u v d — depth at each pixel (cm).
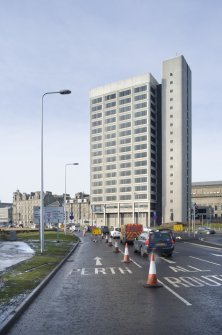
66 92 3123
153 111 16738
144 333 763
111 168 17312
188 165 16300
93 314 932
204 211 16638
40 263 2075
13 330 801
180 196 15562
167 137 16112
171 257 2514
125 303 1050
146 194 16050
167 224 13912
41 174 2994
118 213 16825
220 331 772
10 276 1542
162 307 994
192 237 6228
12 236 4741
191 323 834
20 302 1023
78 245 4134
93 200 17875
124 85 17138
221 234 8331
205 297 1116
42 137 3072
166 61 16412
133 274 1666
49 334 769
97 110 18025
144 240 2616
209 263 2095
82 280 1509
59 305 1043
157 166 16675
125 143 16912
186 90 16525
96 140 17988
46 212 4619
